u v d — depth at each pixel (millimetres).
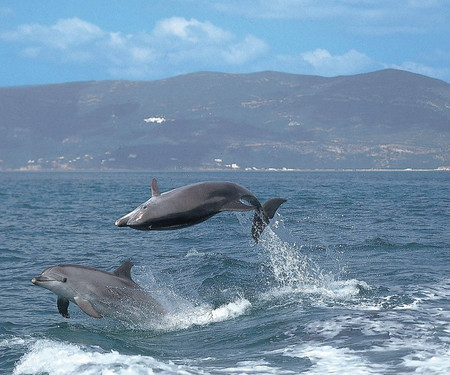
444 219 63406
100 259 42219
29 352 19672
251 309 26141
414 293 27391
